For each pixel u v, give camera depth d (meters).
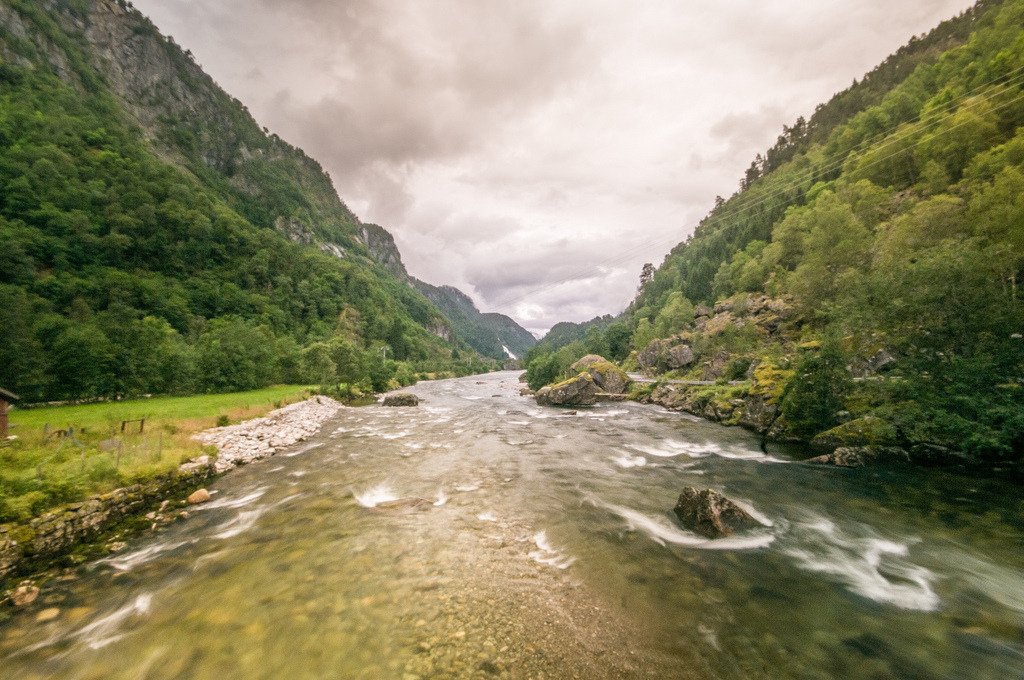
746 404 33.62
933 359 20.72
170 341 50.56
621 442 27.50
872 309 23.42
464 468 20.80
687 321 92.38
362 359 78.31
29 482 12.23
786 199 107.56
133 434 21.30
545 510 14.95
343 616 8.53
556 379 73.81
